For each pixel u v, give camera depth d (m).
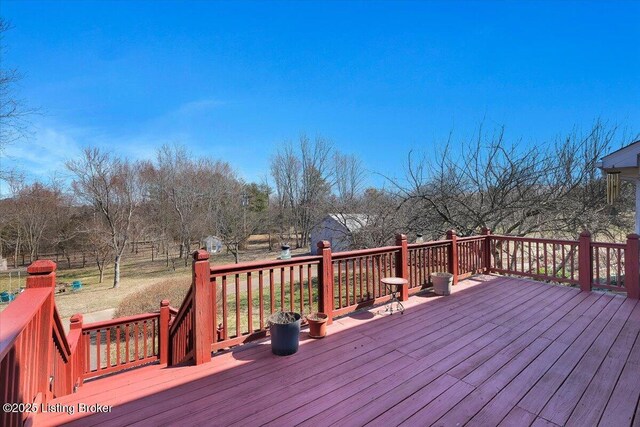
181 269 21.58
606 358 2.71
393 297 4.34
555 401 2.10
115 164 19.73
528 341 3.09
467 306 4.21
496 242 6.84
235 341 3.02
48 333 2.03
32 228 21.55
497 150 8.86
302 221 29.52
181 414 2.02
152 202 25.45
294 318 3.04
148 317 5.02
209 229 23.25
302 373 2.53
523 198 8.62
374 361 2.72
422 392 2.22
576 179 8.83
